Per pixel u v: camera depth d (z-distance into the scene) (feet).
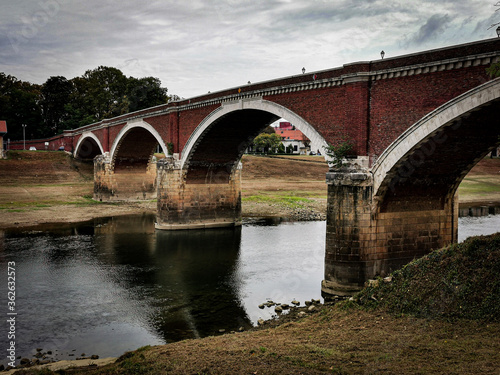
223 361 44.75
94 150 292.20
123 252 120.47
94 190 231.30
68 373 48.70
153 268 104.32
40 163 279.28
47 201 212.84
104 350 60.90
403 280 61.93
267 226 160.86
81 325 70.28
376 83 80.53
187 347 51.88
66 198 224.33
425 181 85.40
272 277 96.22
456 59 66.85
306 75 94.89
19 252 118.93
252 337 55.16
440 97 70.08
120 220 172.86
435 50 70.03
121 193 229.86
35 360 57.21
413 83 74.13
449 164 82.99
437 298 55.47
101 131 237.45
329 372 40.52
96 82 344.08
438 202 91.20
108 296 84.53
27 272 100.22
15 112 362.33
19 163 273.95
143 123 179.52
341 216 83.10
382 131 79.66
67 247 125.70
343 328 54.39
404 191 84.64
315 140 93.20
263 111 120.57
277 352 46.44
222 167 157.58
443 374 37.88
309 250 122.42
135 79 320.09
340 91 87.15
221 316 73.61
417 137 72.79
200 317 73.36
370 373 39.42
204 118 134.92
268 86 106.83
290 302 79.97
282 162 318.86
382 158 79.36
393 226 85.81
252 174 294.25
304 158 348.79
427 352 43.09
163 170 151.43
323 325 57.21
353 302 62.75
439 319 51.88
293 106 100.01
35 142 350.43
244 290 87.40
